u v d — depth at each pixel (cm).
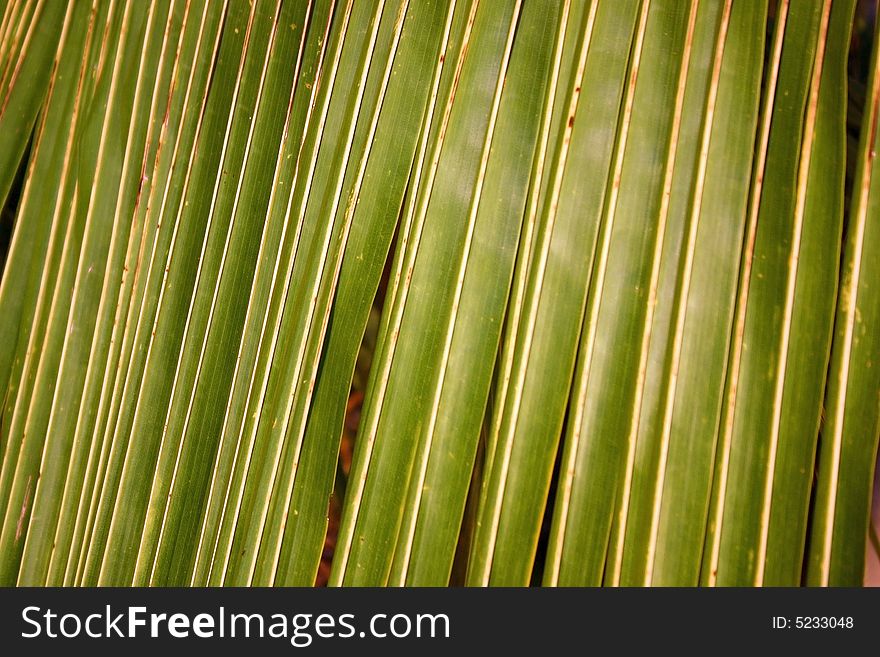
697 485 81
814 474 82
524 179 84
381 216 86
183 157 92
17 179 99
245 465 88
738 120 83
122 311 92
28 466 92
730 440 81
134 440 91
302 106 90
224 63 91
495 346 83
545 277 83
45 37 95
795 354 81
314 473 86
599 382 82
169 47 93
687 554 81
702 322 82
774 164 82
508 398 83
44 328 93
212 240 90
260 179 90
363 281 86
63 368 93
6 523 92
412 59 87
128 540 91
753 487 81
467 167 85
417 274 85
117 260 92
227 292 90
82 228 93
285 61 90
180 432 90
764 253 82
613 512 81
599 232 83
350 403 101
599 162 83
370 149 87
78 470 92
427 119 86
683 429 81
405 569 84
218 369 90
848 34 82
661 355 82
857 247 81
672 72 83
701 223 82
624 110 83
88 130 94
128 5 94
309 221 89
